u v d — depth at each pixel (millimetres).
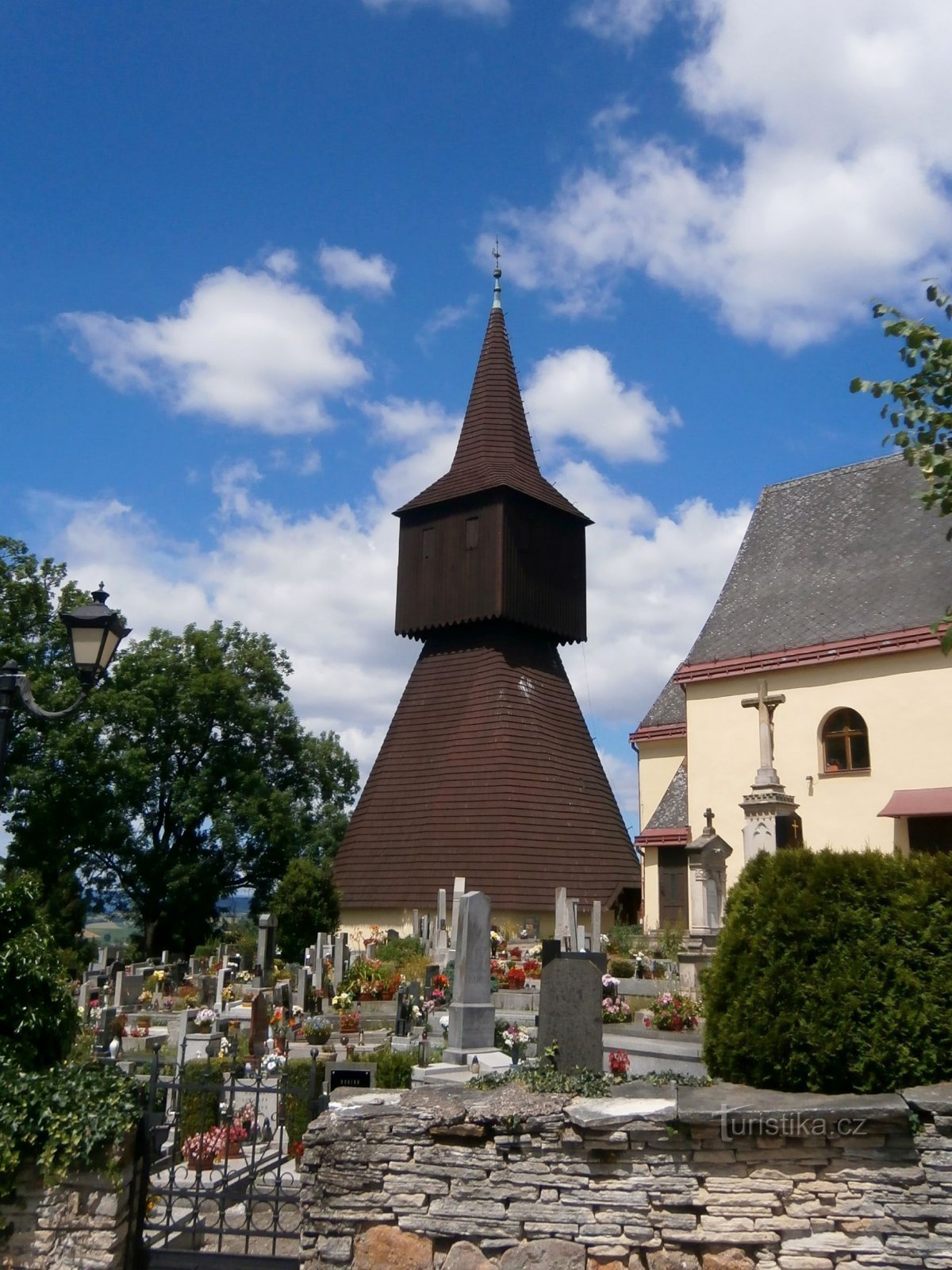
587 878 33750
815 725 25203
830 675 25156
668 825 30625
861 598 25906
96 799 38969
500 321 41906
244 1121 11195
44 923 8547
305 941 30219
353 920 34969
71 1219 7301
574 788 35719
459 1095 7344
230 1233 7844
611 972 21688
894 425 9016
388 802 36219
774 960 7164
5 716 8922
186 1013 17484
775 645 26453
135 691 41938
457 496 37500
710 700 27328
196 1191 8094
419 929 31391
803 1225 6504
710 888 19438
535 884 32406
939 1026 6762
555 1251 6750
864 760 24562
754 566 29516
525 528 37938
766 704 19984
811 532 29094
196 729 43375
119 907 44531
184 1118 11469
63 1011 8328
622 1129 6785
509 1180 6941
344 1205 7172
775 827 19328
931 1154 6430
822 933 7066
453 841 33562
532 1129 6973
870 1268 6367
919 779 23281
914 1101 6449
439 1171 7066
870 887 7141
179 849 43312
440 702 37188
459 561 37500
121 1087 7672
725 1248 6566
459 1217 6957
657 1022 14344
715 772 26844
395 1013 20859
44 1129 7332
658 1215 6680
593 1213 6770
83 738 38062
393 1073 12531
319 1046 17625
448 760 35438
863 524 27984
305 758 47375
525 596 37188
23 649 37938
